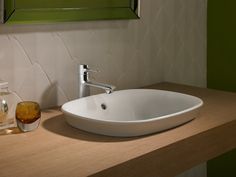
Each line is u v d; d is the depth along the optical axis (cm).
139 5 189
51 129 141
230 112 162
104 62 184
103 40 182
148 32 203
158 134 136
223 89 242
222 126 148
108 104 168
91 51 178
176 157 131
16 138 132
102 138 131
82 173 105
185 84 231
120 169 112
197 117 156
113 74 189
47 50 162
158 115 174
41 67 162
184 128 142
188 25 227
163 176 127
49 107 167
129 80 198
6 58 151
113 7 179
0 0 143
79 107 156
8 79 152
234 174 242
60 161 113
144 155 118
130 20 192
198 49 238
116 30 187
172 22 216
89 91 166
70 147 123
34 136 134
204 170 252
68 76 171
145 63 204
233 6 230
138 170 118
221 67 240
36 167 108
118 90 183
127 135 131
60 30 165
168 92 174
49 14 156
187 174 239
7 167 109
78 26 171
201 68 243
